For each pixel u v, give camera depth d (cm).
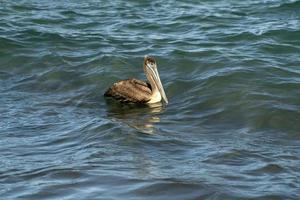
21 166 1265
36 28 2384
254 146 1366
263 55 1992
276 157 1299
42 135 1468
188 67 1923
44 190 1139
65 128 1509
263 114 1550
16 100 1752
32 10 2705
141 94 1723
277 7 2641
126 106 1702
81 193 1123
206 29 2378
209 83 1758
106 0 2903
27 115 1625
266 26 2348
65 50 2142
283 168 1238
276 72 1805
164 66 1950
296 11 2588
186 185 1148
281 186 1154
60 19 2567
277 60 1928
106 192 1126
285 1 2730
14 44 2189
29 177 1204
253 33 2234
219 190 1131
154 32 2381
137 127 1493
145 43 2200
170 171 1216
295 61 1917
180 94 1758
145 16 2609
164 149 1341
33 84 1886
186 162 1266
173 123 1538
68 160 1286
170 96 1758
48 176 1202
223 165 1252
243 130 1479
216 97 1680
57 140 1426
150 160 1275
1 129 1519
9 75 1975
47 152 1352
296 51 2036
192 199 1103
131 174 1199
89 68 1961
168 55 2012
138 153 1315
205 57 1972
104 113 1645
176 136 1430
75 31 2389
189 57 1980
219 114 1584
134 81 1764
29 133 1486
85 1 2891
